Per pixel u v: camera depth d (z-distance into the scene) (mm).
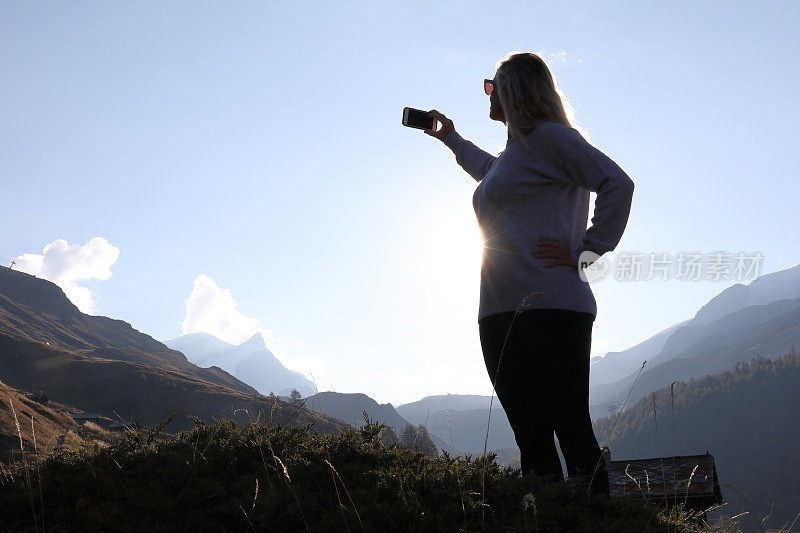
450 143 3982
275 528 2174
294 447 2916
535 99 2801
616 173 2541
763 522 1545
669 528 2055
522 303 2318
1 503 2322
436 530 2061
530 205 2723
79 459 2828
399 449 2965
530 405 2578
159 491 2463
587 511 2221
